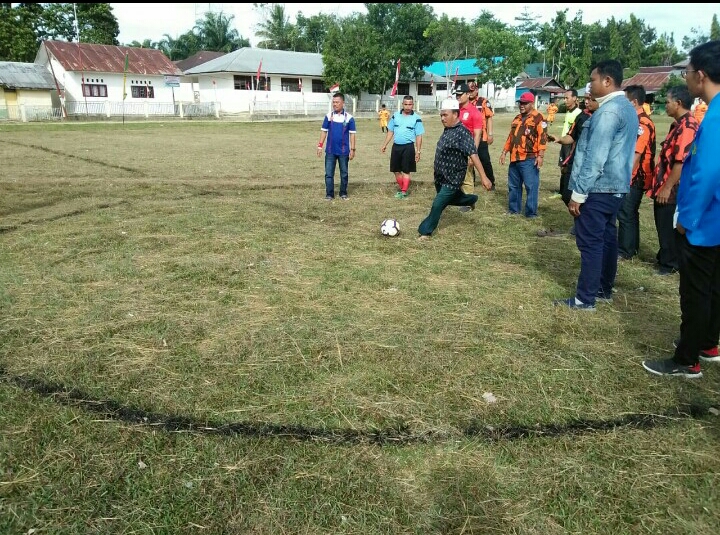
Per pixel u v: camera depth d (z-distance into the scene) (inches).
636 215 249.6
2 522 93.1
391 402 129.0
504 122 1489.9
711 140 129.5
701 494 102.7
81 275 208.1
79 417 120.9
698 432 120.3
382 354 150.8
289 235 274.8
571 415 125.9
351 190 416.5
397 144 376.2
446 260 239.5
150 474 104.6
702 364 151.5
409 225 302.0
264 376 138.9
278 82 1747.0
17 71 1433.3
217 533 92.2
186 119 1521.9
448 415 124.6
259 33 2497.5
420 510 97.9
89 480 102.7
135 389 132.3
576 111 361.4
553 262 239.8
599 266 183.2
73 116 1384.1
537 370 144.9
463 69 2220.7
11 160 560.7
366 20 1829.5
